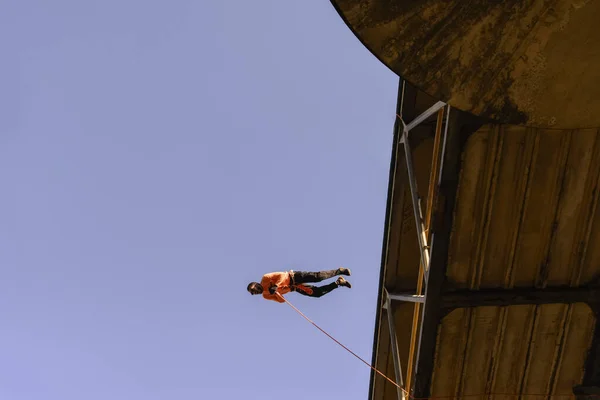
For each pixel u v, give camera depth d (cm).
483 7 1011
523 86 1094
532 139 1216
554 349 1414
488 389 1456
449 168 1227
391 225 1491
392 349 1476
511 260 1326
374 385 1600
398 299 1481
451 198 1254
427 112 1317
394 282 1540
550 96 1102
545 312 1372
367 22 1037
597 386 1434
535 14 1011
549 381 1455
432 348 1360
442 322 1353
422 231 1342
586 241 1316
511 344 1406
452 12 1018
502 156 1233
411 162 1397
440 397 1447
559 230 1309
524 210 1288
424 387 1377
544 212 1294
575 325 1389
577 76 1075
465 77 1091
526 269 1341
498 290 1348
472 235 1296
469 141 1213
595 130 1203
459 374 1424
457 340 1382
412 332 1427
